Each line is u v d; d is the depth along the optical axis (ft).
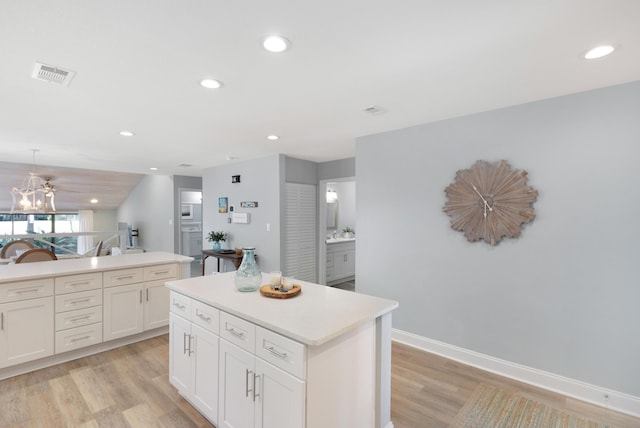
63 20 4.71
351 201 23.77
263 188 16.44
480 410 7.29
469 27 4.99
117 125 10.36
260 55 5.84
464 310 9.52
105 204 30.76
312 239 17.74
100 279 9.84
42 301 8.80
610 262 7.34
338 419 5.32
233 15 4.64
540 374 8.24
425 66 6.31
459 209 9.48
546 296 8.16
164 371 8.87
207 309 6.57
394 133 10.96
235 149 14.37
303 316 5.53
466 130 9.37
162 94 7.68
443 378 8.67
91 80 6.86
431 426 6.74
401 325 10.87
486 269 9.09
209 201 20.15
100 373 8.72
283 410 5.01
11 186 22.89
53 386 8.06
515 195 8.50
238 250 16.61
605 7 4.47
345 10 4.54
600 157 7.41
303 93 7.68
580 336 7.72
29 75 6.59
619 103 7.19
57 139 12.28
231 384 5.97
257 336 5.46
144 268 10.78
